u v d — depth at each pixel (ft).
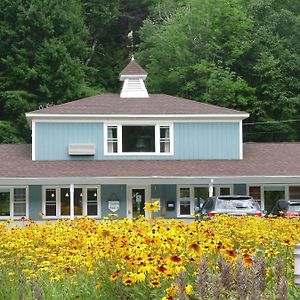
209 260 35.17
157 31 222.69
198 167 132.46
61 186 130.82
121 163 133.28
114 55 236.22
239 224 57.67
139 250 34.65
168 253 36.73
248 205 92.73
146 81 210.79
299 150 141.90
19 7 201.05
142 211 131.23
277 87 203.82
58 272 41.93
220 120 136.98
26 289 37.93
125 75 142.72
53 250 49.60
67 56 201.05
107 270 36.19
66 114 133.90
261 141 206.80
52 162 133.18
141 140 135.74
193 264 35.65
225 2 208.54
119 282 34.60
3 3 202.59
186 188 132.05
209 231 41.52
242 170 131.64
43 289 38.27
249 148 142.41
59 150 134.51
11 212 129.90
